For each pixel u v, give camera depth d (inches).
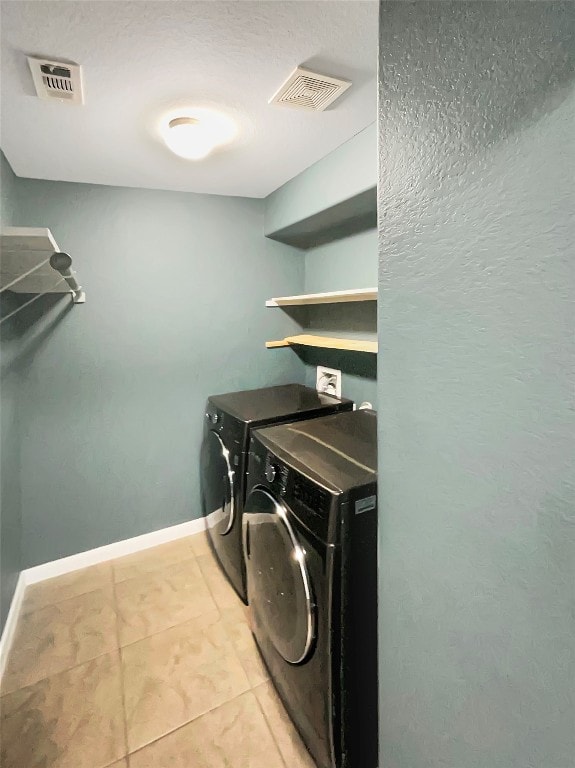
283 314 109.2
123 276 88.7
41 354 82.7
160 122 58.0
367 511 44.8
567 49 17.6
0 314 70.0
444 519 26.2
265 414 75.6
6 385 73.2
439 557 26.9
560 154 18.2
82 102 51.6
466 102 22.9
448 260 24.7
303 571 46.8
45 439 84.8
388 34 28.7
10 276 67.0
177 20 37.9
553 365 19.1
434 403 26.5
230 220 99.1
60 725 55.4
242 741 53.4
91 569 90.2
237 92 50.9
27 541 84.7
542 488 20.0
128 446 94.1
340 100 53.7
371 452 56.0
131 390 92.8
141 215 89.0
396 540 30.8
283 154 72.2
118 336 89.9
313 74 47.1
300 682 50.4
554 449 19.3
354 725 45.7
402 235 28.4
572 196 17.8
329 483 45.1
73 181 81.4
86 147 65.3
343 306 96.1
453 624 26.1
